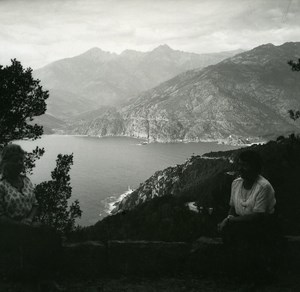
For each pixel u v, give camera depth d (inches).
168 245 238.1
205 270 230.4
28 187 222.5
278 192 551.2
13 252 209.5
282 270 223.1
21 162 216.7
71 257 230.2
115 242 237.5
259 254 215.8
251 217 209.8
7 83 538.6
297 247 226.2
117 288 210.4
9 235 209.3
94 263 232.2
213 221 314.5
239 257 219.6
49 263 217.3
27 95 578.6
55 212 647.8
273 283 213.5
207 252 232.2
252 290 204.2
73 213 679.1
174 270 234.8
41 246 213.8
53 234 223.6
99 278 226.2
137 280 223.8
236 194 222.5
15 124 555.2
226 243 226.5
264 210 210.7
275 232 215.9
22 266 208.7
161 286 214.8
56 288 200.5
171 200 1130.0
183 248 237.6
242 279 218.5
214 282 219.1
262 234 213.5
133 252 237.1
